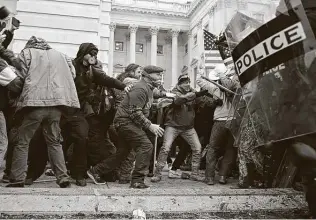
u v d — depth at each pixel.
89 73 4.77
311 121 2.71
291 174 4.43
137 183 4.36
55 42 11.04
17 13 10.84
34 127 4.07
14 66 4.15
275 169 4.68
